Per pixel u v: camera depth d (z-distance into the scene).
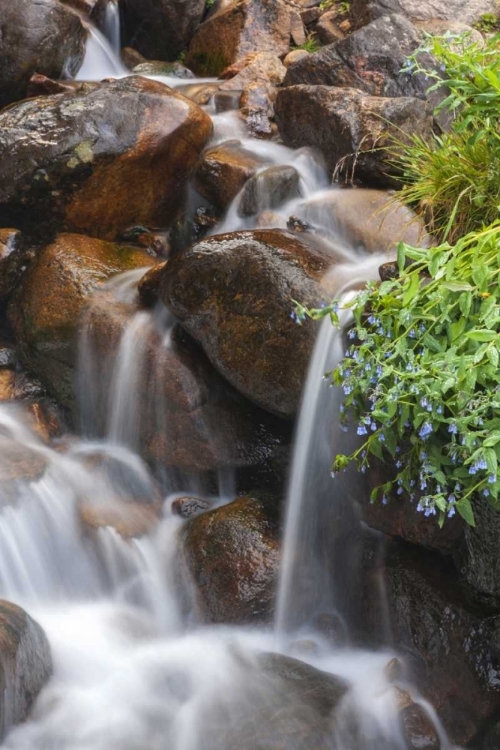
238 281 4.99
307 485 4.75
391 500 4.36
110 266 6.11
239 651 4.36
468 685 4.05
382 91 7.35
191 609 4.73
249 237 5.17
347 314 4.55
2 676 3.48
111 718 3.91
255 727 3.81
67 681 4.13
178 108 6.71
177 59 9.70
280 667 4.20
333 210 6.07
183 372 5.35
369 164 6.43
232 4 9.34
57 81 8.19
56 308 5.83
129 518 5.14
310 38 9.34
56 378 5.91
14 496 4.94
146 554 4.95
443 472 3.74
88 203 6.53
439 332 3.64
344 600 4.69
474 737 3.98
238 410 5.40
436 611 4.24
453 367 3.48
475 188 5.16
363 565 4.63
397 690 4.11
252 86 8.12
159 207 6.79
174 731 3.86
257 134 7.63
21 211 6.47
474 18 8.50
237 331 4.96
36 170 6.34
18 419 5.74
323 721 3.83
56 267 6.00
